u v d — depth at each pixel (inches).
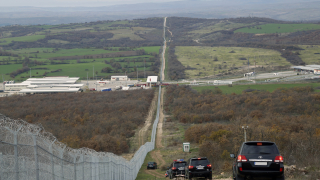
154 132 2878.9
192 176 876.0
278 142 1729.8
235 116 3422.7
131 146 2524.6
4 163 377.1
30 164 429.1
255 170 538.9
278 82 6545.3
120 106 4195.4
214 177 958.4
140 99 4975.4
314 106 3619.6
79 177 629.9
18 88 6924.2
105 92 6043.3
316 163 943.7
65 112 3631.9
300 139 1673.2
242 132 1984.5
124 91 6161.4
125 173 1130.7
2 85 7524.6
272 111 3555.6
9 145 386.9
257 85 6225.4
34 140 440.8
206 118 3506.4
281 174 533.0
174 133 3034.0
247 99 4229.8
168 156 2086.6
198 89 6063.0
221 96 4837.6
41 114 3592.5
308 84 5979.3
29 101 4739.2
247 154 547.2
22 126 412.5
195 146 2418.8
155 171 1589.6
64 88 6673.2
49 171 487.2
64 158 551.8
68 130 2736.2
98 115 3585.1
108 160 883.4
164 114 4215.1
